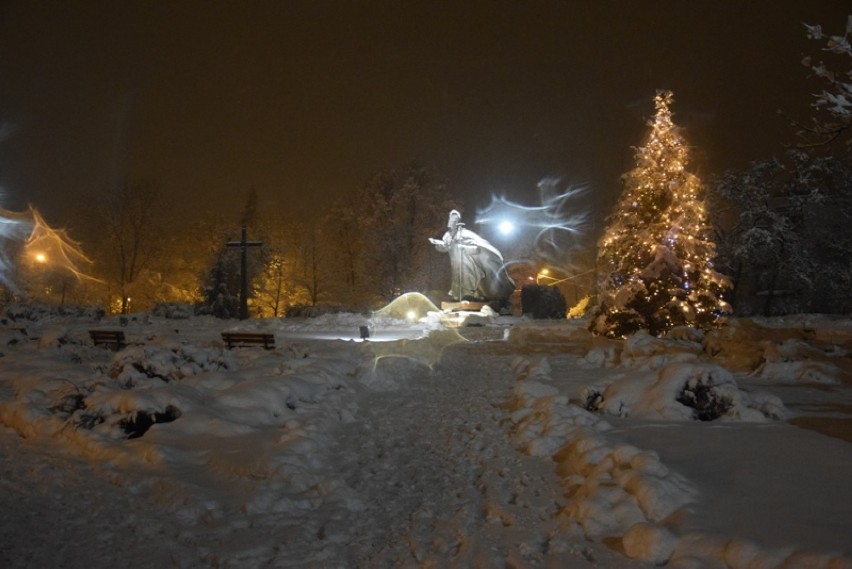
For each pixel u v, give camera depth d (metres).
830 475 7.64
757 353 16.80
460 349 24.56
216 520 7.33
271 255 60.03
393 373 17.03
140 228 62.00
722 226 49.09
